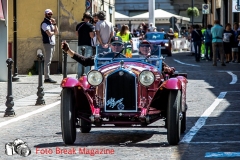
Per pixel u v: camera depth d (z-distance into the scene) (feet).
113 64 64.23
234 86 120.26
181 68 174.91
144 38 257.34
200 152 55.01
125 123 59.72
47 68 128.47
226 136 63.67
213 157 52.60
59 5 161.38
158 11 359.66
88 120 60.70
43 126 73.31
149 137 64.75
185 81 64.59
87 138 64.69
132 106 59.88
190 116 79.66
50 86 122.52
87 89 61.41
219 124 72.38
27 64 161.38
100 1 265.75
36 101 94.68
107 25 121.80
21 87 120.57
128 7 453.58
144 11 453.99
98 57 66.54
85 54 122.72
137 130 69.92
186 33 385.50
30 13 161.58
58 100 100.27
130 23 353.92
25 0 161.27
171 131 58.44
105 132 68.74
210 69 169.37
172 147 58.18
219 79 136.05
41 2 161.38
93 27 122.31
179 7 459.73
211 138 62.59
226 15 280.92
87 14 122.52
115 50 66.64
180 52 309.22
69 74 157.79
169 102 58.70
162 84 59.06
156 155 54.19
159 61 65.87
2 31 134.62
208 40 218.18
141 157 53.31
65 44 65.57
